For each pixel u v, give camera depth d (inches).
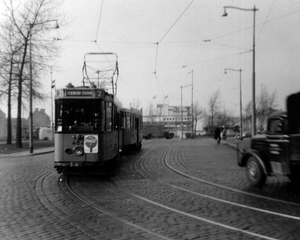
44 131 2416.3
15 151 1133.7
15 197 358.6
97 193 380.2
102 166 506.3
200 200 338.6
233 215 277.4
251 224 250.1
